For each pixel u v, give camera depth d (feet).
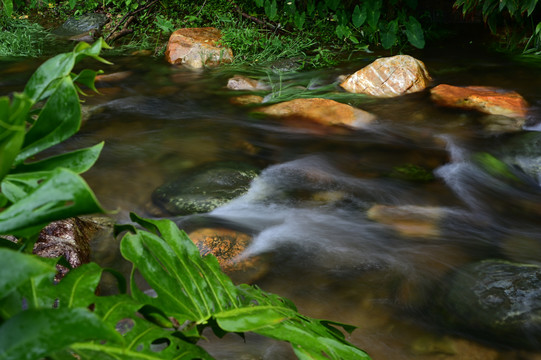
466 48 26.32
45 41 28.02
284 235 11.19
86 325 1.74
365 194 13.46
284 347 7.79
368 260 10.39
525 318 8.50
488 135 17.08
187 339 2.62
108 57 25.98
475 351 8.04
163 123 18.24
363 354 3.19
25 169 2.27
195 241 10.49
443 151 16.16
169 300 2.93
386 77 21.29
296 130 17.70
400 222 12.05
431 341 8.27
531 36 25.79
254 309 3.23
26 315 1.74
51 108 2.22
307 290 9.50
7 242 2.80
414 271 10.04
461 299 9.09
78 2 32.01
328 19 29.07
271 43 26.71
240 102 20.34
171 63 24.91
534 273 9.40
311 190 13.51
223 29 27.14
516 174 14.87
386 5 28.99
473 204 13.25
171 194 12.84
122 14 30.32
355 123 18.29
